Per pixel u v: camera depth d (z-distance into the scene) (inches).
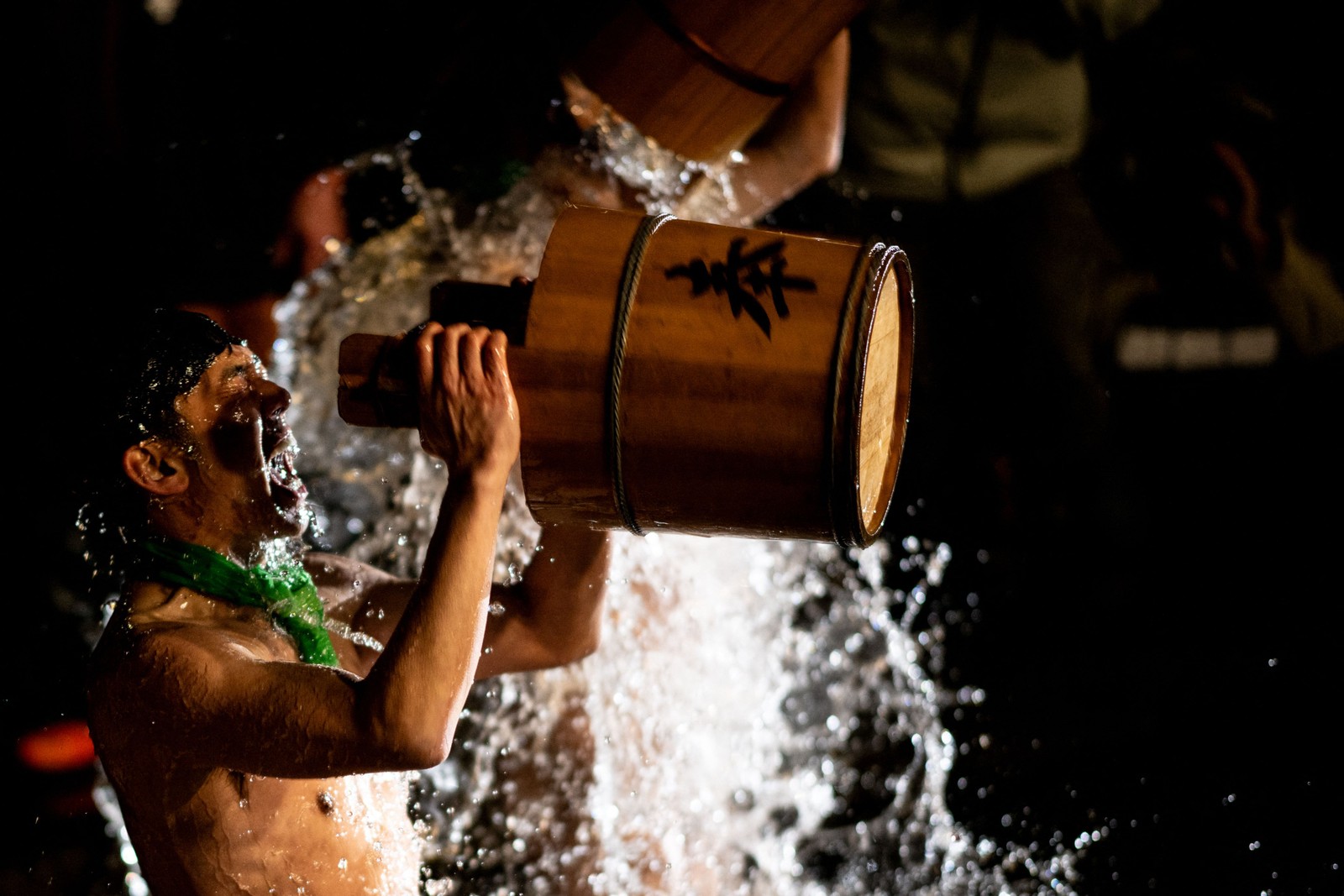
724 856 227.3
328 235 229.9
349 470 233.5
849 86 297.0
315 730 119.6
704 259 123.9
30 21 236.2
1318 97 292.0
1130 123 300.0
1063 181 296.7
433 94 211.2
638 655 209.6
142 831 133.6
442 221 219.3
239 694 122.8
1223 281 298.4
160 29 229.8
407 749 118.3
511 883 203.2
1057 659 289.7
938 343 307.6
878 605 289.9
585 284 124.3
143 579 136.8
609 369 121.9
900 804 255.9
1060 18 287.7
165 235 230.5
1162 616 294.2
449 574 120.0
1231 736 259.9
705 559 228.5
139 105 232.7
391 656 119.3
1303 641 280.1
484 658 156.3
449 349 123.0
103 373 138.4
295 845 135.8
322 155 227.3
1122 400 303.9
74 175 235.3
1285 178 295.0
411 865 150.7
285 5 223.1
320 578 159.6
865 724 277.9
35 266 228.1
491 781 206.4
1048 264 295.0
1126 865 232.2
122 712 128.8
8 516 236.5
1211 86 294.5
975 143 294.8
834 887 235.3
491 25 199.8
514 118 202.8
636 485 125.2
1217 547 302.5
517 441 123.8
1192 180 297.0
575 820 201.9
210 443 136.8
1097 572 304.3
